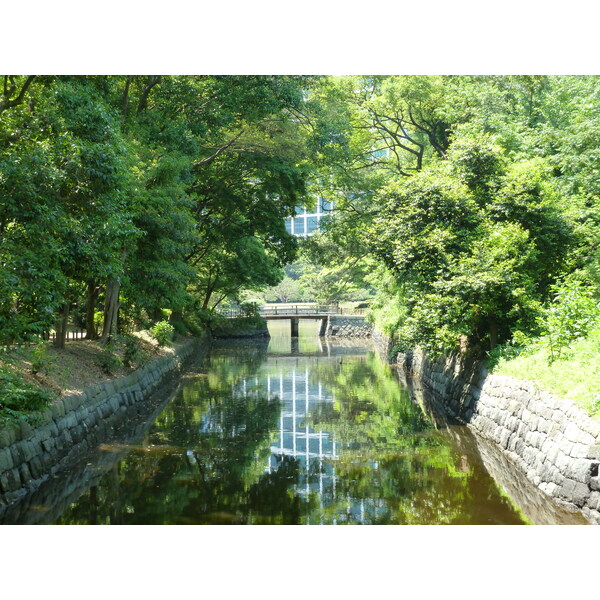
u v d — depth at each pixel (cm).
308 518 721
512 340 1255
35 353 961
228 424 1322
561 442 767
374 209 2759
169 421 1354
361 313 4753
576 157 1504
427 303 1279
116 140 1049
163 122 1780
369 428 1275
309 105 2170
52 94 1009
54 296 843
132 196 1324
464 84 2295
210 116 1872
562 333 991
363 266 3569
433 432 1226
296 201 2591
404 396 1716
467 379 1383
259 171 2409
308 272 5641
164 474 920
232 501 792
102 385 1241
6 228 855
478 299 1227
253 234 2697
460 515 723
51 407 935
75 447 1005
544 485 796
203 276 3384
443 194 1409
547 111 1830
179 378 2098
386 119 2923
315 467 964
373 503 779
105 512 740
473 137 1730
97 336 1703
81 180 930
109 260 998
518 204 1343
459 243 1357
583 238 1418
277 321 7244
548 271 1392
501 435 1041
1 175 802
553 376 890
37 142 890
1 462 738
